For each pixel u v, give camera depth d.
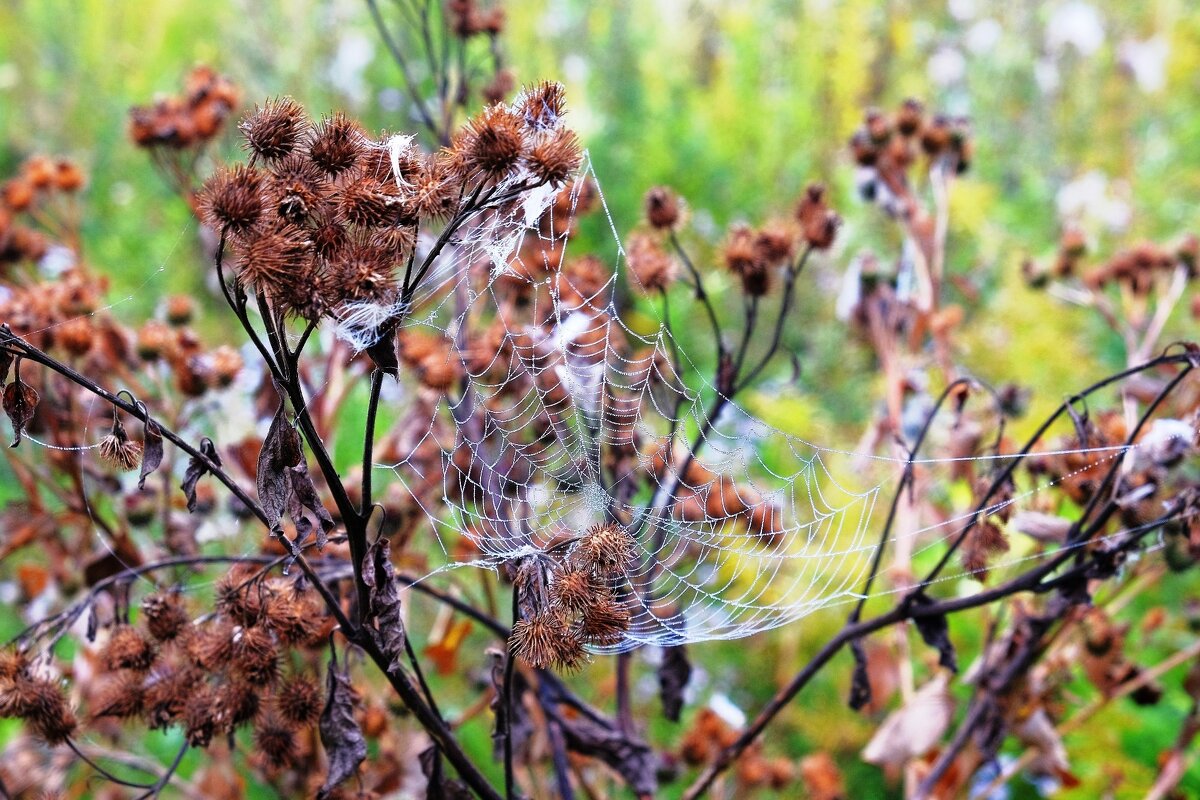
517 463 1.05
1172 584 1.53
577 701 0.97
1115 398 1.34
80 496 1.09
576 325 0.98
